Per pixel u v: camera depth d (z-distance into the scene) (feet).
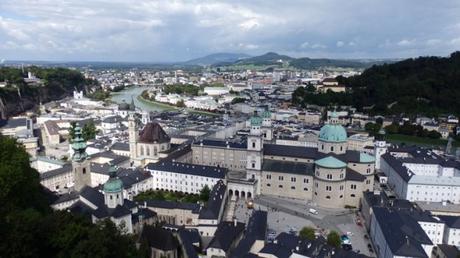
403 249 499.92
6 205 426.92
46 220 364.38
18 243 315.58
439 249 577.43
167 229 570.46
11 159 485.56
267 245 531.50
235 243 579.48
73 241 350.64
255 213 634.02
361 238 651.25
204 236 620.08
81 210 601.21
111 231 384.68
